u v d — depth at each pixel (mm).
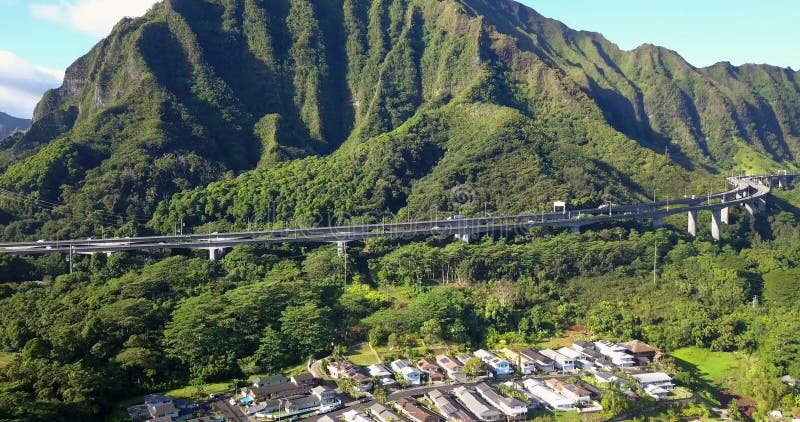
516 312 193125
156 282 188625
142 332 159125
